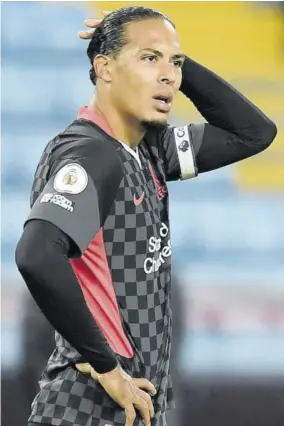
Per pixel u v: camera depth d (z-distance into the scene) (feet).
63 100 65.98
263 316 64.34
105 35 29.48
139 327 29.12
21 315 54.19
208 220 65.46
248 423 60.59
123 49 28.96
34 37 65.98
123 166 28.96
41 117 65.77
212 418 60.18
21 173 65.31
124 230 28.76
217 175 65.72
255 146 33.42
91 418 28.45
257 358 62.85
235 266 65.36
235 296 64.49
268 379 61.87
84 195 26.96
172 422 58.70
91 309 28.45
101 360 26.96
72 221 26.58
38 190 29.19
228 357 62.34
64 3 66.18
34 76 65.82
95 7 66.28
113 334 28.63
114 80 29.25
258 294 64.69
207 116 33.55
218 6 67.21
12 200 64.80
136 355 29.07
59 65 66.08
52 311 26.27
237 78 67.26
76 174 27.17
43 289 26.02
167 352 30.45
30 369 54.49
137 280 29.04
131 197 28.84
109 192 27.73
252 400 61.21
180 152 33.01
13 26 65.92
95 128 29.25
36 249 25.98
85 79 66.13
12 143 65.46
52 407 28.71
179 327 56.75
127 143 29.78
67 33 66.18
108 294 28.58
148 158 31.07
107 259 28.68
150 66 28.78
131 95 28.89
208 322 63.93
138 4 66.44
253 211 66.03
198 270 64.90
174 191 65.62
